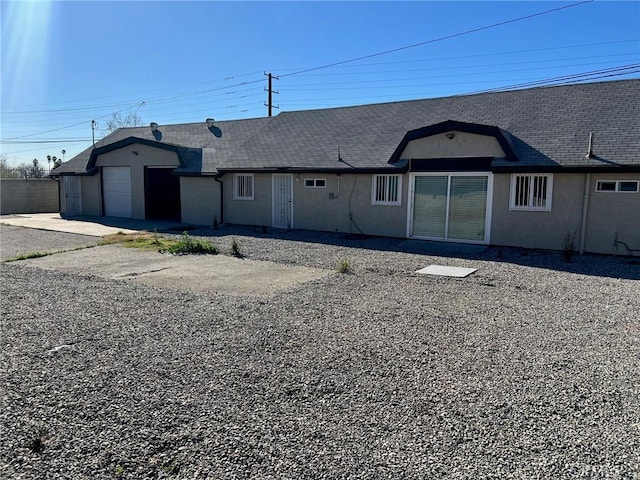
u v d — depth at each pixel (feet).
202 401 11.97
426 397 12.30
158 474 8.96
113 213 72.90
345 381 13.28
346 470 9.11
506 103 49.24
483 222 42.65
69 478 8.81
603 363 14.88
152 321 19.02
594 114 42.16
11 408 11.50
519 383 13.25
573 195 38.42
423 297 23.70
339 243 44.29
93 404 11.75
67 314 20.06
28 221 65.87
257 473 9.00
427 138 44.55
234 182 59.41
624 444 10.12
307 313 20.44
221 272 30.48
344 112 62.03
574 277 29.25
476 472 9.06
